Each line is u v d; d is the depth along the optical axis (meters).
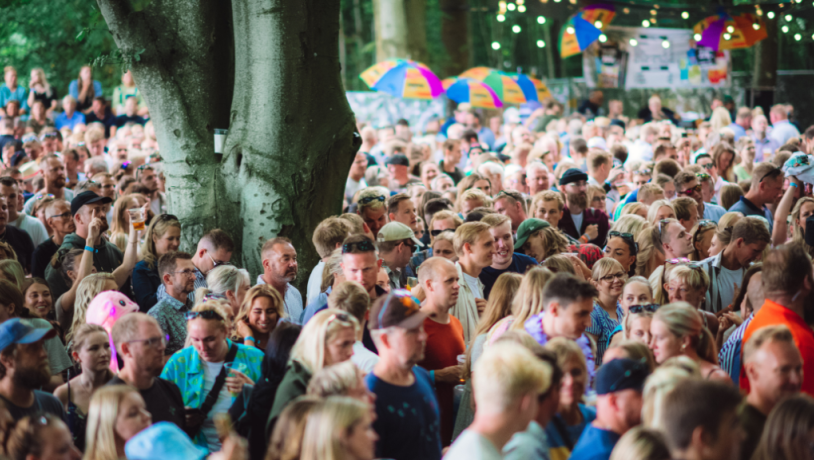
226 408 8.17
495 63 49.88
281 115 12.16
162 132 12.77
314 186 12.43
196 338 8.27
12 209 14.91
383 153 26.59
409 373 7.09
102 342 8.13
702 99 37.19
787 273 7.99
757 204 14.79
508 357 5.55
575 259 11.48
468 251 10.80
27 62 32.41
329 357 6.97
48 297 10.62
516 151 22.62
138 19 12.55
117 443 6.43
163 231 11.74
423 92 28.72
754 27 29.91
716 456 5.12
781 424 5.69
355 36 49.94
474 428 5.54
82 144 23.86
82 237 12.67
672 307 7.68
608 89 37.22
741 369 8.02
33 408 7.43
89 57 13.19
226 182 12.53
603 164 18.75
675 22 34.06
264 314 9.48
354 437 5.25
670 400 5.25
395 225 11.52
